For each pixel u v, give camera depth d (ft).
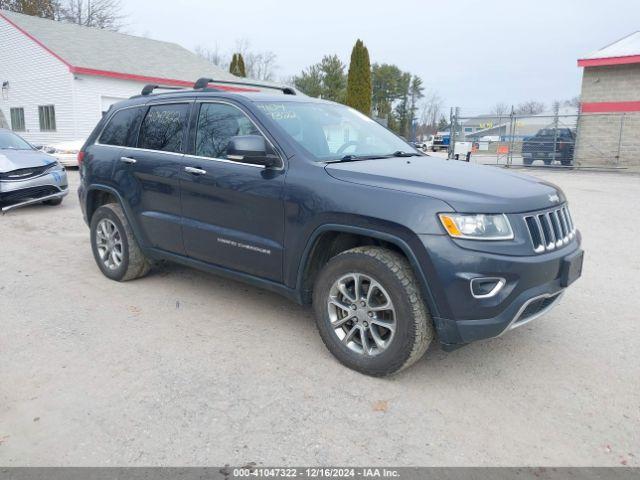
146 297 16.29
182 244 15.05
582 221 29.58
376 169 11.86
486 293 10.12
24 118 74.13
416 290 10.57
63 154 54.70
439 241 10.07
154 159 15.47
